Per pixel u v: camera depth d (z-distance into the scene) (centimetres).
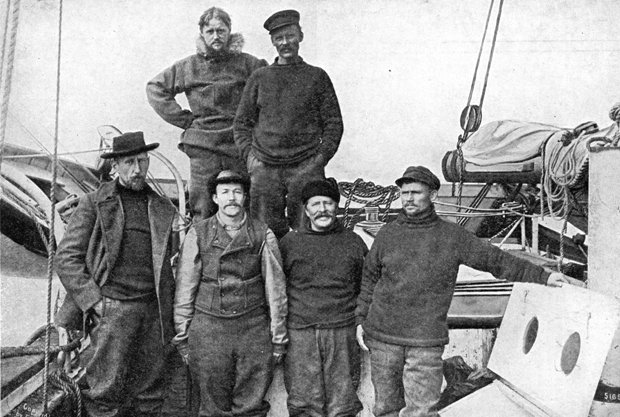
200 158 462
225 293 394
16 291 478
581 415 353
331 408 403
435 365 386
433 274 386
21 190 477
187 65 470
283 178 434
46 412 394
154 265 401
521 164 489
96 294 396
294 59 443
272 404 419
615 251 398
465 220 492
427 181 387
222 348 392
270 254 397
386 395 395
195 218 466
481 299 449
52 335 477
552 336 390
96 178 483
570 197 466
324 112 441
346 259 402
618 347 388
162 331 403
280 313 398
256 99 441
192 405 419
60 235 470
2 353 430
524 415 403
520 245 492
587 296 372
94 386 403
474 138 490
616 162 399
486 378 450
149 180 473
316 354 399
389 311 390
